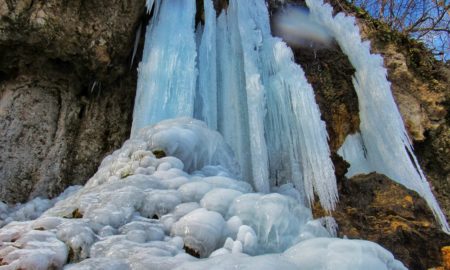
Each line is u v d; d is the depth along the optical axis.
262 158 5.02
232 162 4.76
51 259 2.20
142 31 6.04
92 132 5.88
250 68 5.57
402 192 5.11
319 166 5.02
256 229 2.99
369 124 6.54
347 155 6.46
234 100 5.66
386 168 6.32
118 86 6.10
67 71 5.75
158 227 2.86
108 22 5.43
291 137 5.44
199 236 2.73
